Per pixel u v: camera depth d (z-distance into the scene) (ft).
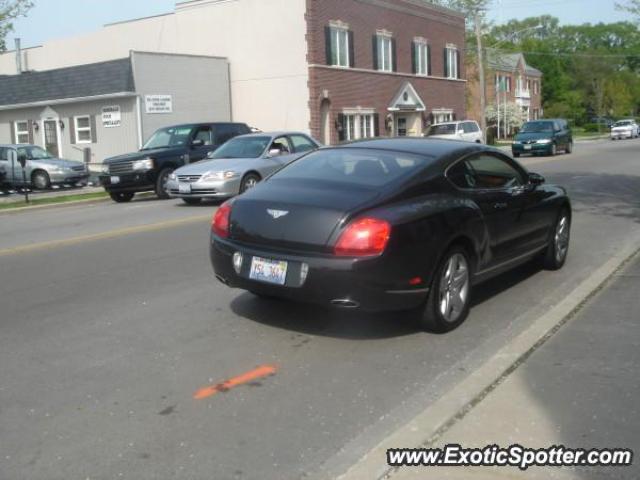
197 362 17.19
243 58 105.70
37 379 16.20
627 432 12.89
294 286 17.69
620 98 279.08
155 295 23.73
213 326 20.04
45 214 52.34
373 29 114.01
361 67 111.55
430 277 18.35
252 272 18.54
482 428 13.08
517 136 105.70
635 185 57.62
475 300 22.82
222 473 11.90
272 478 11.73
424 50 130.00
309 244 17.63
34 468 12.12
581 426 13.14
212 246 20.06
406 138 22.68
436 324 18.99
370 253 17.10
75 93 94.94
